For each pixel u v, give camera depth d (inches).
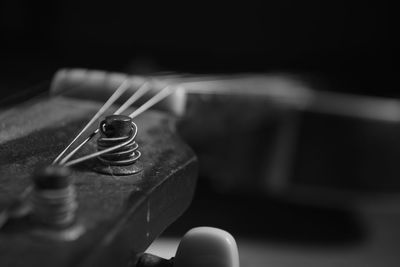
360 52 22.0
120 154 6.1
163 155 6.7
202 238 5.9
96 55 23.2
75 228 5.2
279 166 15.4
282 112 14.7
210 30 23.7
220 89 13.0
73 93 8.8
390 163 15.1
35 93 9.4
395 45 22.0
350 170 15.2
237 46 23.5
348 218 16.2
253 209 16.4
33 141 6.8
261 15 23.0
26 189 5.6
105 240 5.2
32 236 5.1
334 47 22.7
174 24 23.9
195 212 15.8
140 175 6.1
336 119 14.8
